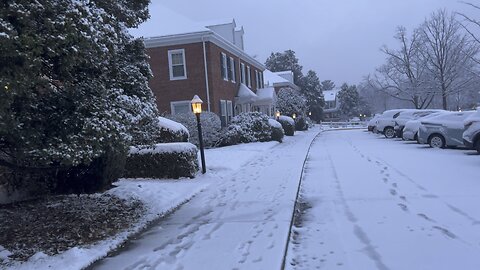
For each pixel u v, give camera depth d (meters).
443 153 16.34
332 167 14.02
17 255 5.97
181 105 26.75
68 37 5.24
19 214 8.12
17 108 5.73
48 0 5.23
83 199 9.43
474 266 5.08
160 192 10.34
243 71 34.66
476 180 10.28
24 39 4.84
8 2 4.91
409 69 44.41
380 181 10.81
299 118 49.34
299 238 6.52
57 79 6.15
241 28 35.75
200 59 26.36
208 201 9.52
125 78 8.09
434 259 5.35
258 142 24.66
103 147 6.58
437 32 39.44
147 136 8.86
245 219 7.69
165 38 26.17
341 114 96.44
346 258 5.52
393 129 27.69
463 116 18.06
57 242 6.55
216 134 22.84
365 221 7.21
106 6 7.23
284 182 11.32
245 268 5.24
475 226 6.63
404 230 6.60
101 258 5.94
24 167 7.07
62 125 6.13
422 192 9.20
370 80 63.41
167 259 5.73
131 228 7.38
